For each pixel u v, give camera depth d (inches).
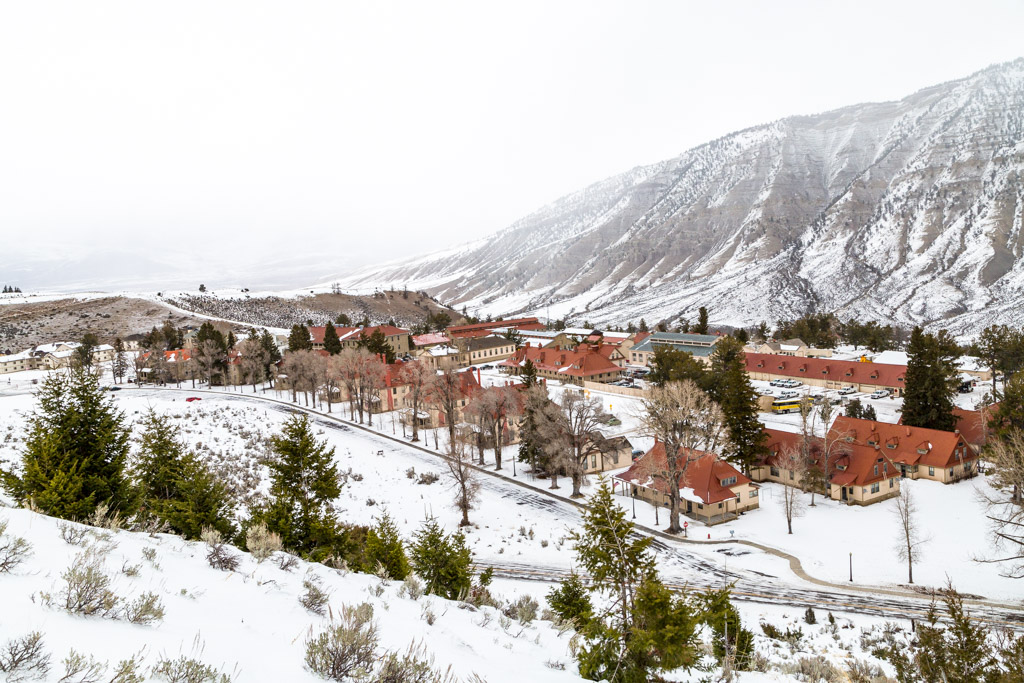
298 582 468.1
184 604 324.5
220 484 956.6
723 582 1585.9
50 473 782.5
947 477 2257.6
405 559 987.9
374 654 303.7
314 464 1131.3
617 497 2343.8
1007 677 605.9
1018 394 2257.6
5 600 246.1
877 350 5816.9
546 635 605.0
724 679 637.9
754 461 2390.5
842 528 1916.8
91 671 202.4
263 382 4982.8
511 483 2506.2
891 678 850.8
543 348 5388.8
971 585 1509.6
